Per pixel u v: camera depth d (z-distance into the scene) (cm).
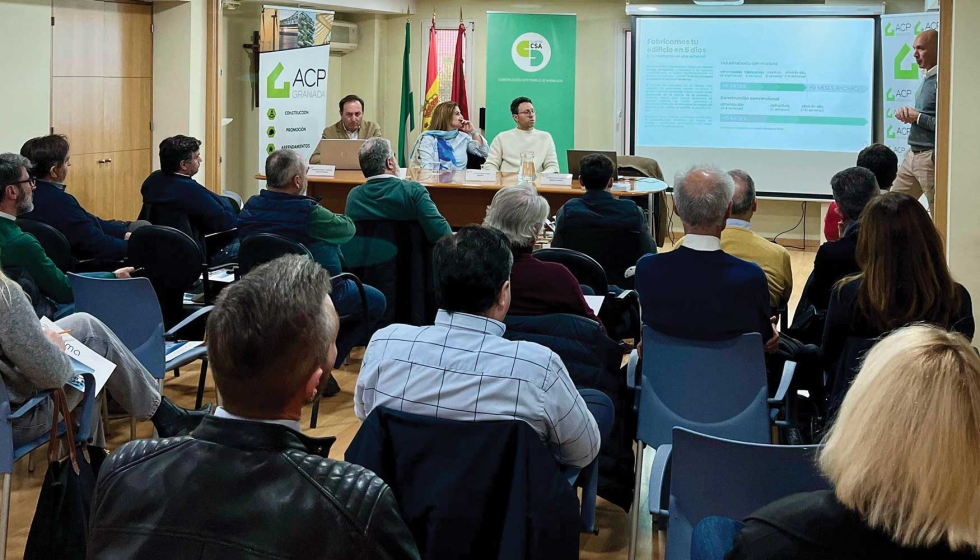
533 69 991
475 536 192
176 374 481
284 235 431
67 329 293
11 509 324
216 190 824
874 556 114
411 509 194
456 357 201
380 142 498
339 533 123
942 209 497
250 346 130
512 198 296
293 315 132
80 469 243
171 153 492
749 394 277
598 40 1006
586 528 229
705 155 962
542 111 997
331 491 125
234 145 912
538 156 757
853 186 368
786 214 973
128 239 454
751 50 937
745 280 276
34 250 373
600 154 491
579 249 487
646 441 287
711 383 280
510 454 194
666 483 237
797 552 118
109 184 754
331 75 1014
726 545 146
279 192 438
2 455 261
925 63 631
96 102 732
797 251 940
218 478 126
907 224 263
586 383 281
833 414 273
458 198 645
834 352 284
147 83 789
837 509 118
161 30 788
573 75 990
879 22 897
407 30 998
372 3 952
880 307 263
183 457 129
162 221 496
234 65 898
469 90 1037
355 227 457
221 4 826
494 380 198
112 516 127
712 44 945
